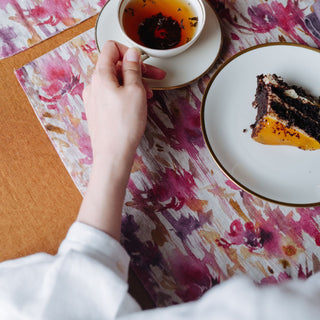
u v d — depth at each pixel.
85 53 0.70
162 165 0.66
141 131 0.62
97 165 0.61
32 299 0.53
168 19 0.70
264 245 0.63
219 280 0.62
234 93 0.66
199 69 0.68
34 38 0.71
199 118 0.67
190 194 0.65
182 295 0.61
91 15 0.72
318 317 0.43
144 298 0.61
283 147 0.65
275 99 0.64
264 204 0.64
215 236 0.63
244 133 0.65
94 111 0.63
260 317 0.43
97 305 0.53
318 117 0.64
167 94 0.68
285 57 0.67
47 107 0.68
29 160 0.66
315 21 0.70
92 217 0.59
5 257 0.63
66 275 0.54
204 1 0.70
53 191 0.65
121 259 0.57
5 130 0.67
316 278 0.52
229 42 0.70
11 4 0.72
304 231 0.63
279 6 0.71
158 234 0.63
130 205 0.64
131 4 0.70
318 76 0.66
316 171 0.64
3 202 0.64
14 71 0.69
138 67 0.63
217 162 0.64
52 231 0.64
